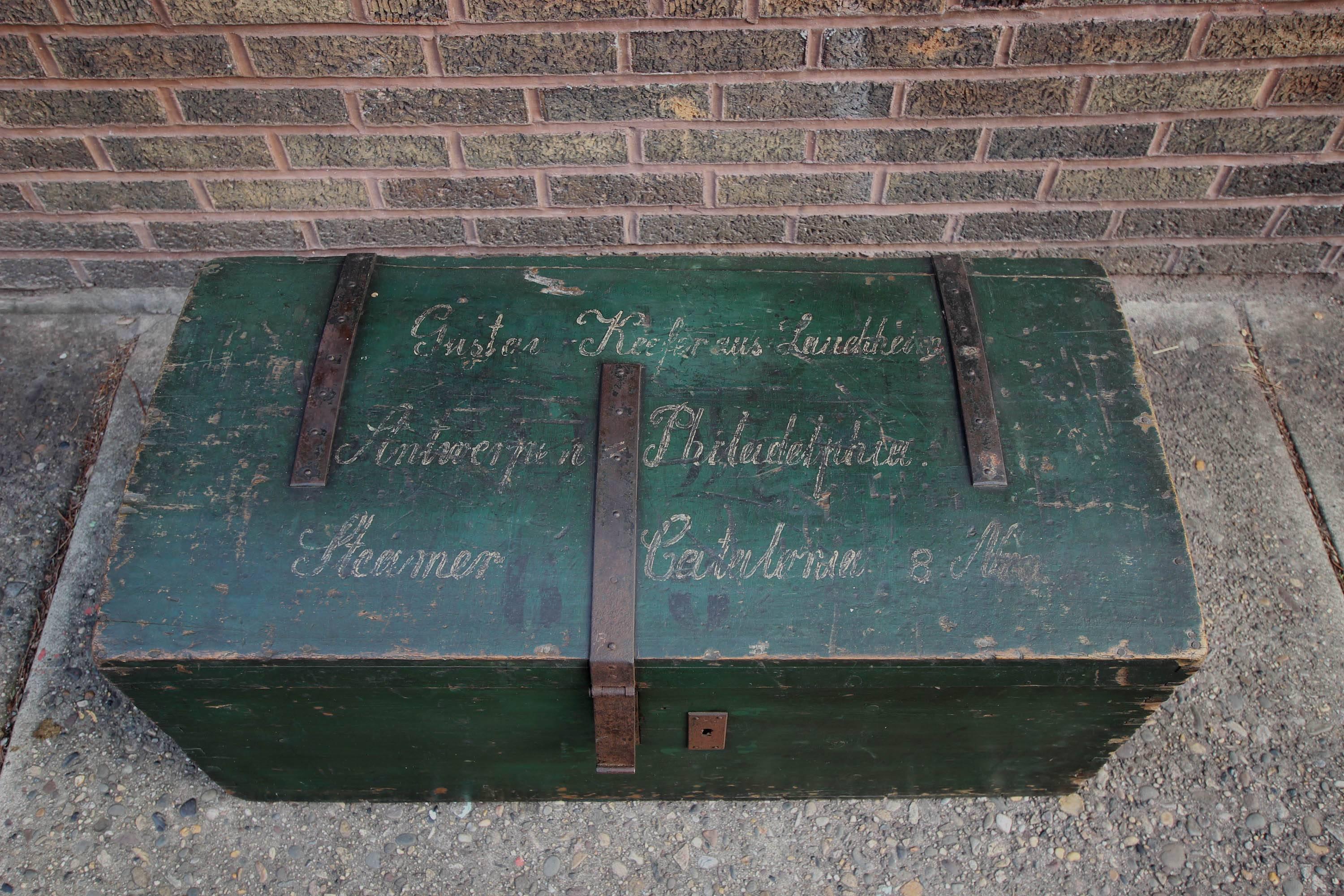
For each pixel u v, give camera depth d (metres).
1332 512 2.45
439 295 2.07
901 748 1.91
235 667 1.66
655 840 2.04
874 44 2.17
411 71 2.20
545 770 1.97
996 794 2.07
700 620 1.67
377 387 1.91
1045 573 1.71
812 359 1.97
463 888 1.97
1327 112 2.35
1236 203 2.57
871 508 1.77
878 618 1.68
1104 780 2.10
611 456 1.80
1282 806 2.05
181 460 1.81
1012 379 1.93
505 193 2.49
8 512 2.42
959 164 2.44
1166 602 1.69
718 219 2.58
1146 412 1.89
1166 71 2.24
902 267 2.15
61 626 2.26
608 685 1.66
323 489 1.78
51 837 2.00
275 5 2.07
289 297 2.05
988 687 1.72
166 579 1.69
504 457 1.82
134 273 2.71
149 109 2.27
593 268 2.15
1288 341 2.74
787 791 2.05
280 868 1.98
